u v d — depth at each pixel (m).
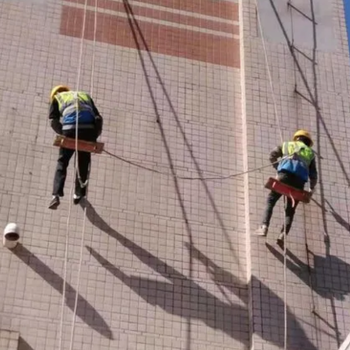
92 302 11.77
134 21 14.84
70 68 13.99
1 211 12.29
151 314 11.85
